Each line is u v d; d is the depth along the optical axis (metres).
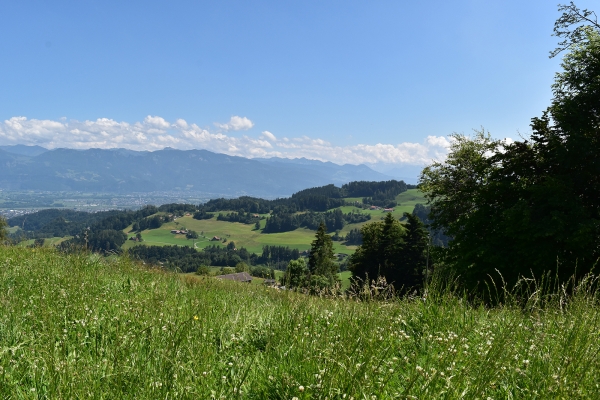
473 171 28.66
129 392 2.84
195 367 3.27
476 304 5.19
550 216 17.78
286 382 3.10
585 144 18.64
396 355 3.74
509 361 3.27
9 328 4.06
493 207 20.72
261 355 3.84
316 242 50.84
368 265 45.28
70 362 3.15
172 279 8.40
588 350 3.30
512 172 21.83
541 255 16.81
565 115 19.94
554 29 22.44
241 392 3.04
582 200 19.53
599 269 16.52
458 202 27.55
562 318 4.22
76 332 4.09
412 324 4.61
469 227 20.72
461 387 2.91
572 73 21.42
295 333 4.22
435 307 4.86
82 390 2.71
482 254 18.41
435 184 30.66
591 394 2.84
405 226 44.81
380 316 4.50
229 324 4.70
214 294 7.28
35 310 4.62
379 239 45.84
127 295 6.16
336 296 5.43
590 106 20.30
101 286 6.61
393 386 3.13
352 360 3.11
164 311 4.74
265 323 4.86
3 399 2.77
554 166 20.88
